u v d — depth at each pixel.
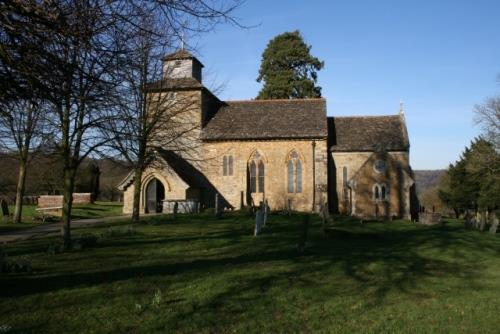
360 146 45.19
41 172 49.50
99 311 9.38
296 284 12.05
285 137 43.84
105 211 43.12
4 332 8.19
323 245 19.45
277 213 36.78
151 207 41.12
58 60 8.05
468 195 55.19
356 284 12.43
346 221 31.48
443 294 11.84
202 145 44.75
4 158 36.00
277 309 9.88
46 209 38.59
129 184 41.50
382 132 46.25
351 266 14.78
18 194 31.67
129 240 19.45
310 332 8.59
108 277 12.31
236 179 44.44
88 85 9.66
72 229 25.39
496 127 49.16
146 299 10.23
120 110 17.05
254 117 46.38
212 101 48.50
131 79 16.58
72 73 8.59
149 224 26.97
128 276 12.45
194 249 17.47
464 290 12.40
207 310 9.59
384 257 16.95
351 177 41.78
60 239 19.45
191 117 44.31
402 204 38.81
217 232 23.09
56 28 7.47
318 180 43.50
